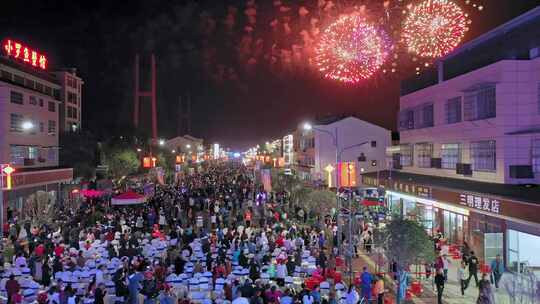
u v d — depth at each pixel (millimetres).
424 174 43156
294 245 28766
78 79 80688
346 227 32000
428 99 42281
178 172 84062
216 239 30344
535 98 29641
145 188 50469
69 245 28922
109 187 60469
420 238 19297
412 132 46125
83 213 39688
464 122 35031
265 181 54500
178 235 32750
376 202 38625
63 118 74375
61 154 62219
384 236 20000
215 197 54125
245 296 18516
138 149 79750
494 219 27438
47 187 53719
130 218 39031
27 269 23594
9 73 55156
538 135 29203
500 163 30281
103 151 68562
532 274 15242
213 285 21953
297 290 22844
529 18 30828
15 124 48719
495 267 22484
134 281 19812
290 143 99375
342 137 68188
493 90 30938
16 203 46969
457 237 32219
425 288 23859
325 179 60625
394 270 23203
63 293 18203
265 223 38688
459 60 39469
